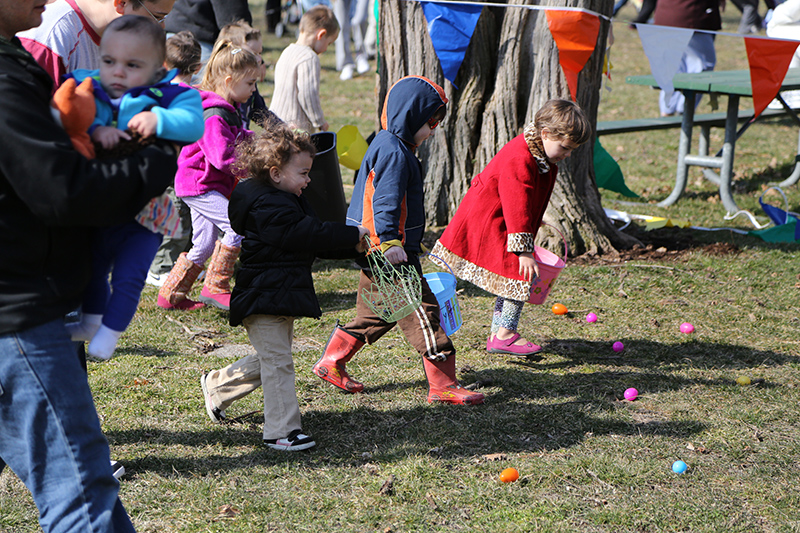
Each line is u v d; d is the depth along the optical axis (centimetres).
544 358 556
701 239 844
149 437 425
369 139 713
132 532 272
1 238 226
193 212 614
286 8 2425
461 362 545
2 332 231
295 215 384
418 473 388
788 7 1200
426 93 450
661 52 698
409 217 461
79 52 352
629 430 442
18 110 218
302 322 616
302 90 733
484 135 818
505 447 420
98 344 253
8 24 250
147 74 252
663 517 355
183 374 513
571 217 784
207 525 343
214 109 562
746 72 1020
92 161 225
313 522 347
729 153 942
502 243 507
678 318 634
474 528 344
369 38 1973
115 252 262
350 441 425
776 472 398
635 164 1218
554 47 770
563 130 468
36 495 247
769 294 687
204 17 852
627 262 764
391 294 445
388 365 534
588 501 368
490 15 808
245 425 443
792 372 532
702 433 440
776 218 873
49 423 238
